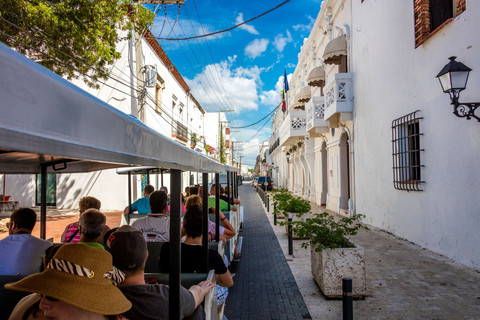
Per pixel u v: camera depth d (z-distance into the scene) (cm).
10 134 71
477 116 622
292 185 3362
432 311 470
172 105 2348
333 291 535
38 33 835
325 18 1666
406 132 912
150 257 463
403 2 898
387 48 1002
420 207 836
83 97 96
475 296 515
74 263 154
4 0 773
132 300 224
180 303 231
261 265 758
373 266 683
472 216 641
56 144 84
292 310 503
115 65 1619
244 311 507
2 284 281
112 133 108
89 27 965
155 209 514
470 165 645
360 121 1252
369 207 1180
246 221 1491
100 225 340
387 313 469
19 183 1845
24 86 76
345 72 1449
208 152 3947
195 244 375
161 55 2005
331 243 534
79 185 1756
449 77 602
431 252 776
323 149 1952
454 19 687
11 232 369
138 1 1240
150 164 142
